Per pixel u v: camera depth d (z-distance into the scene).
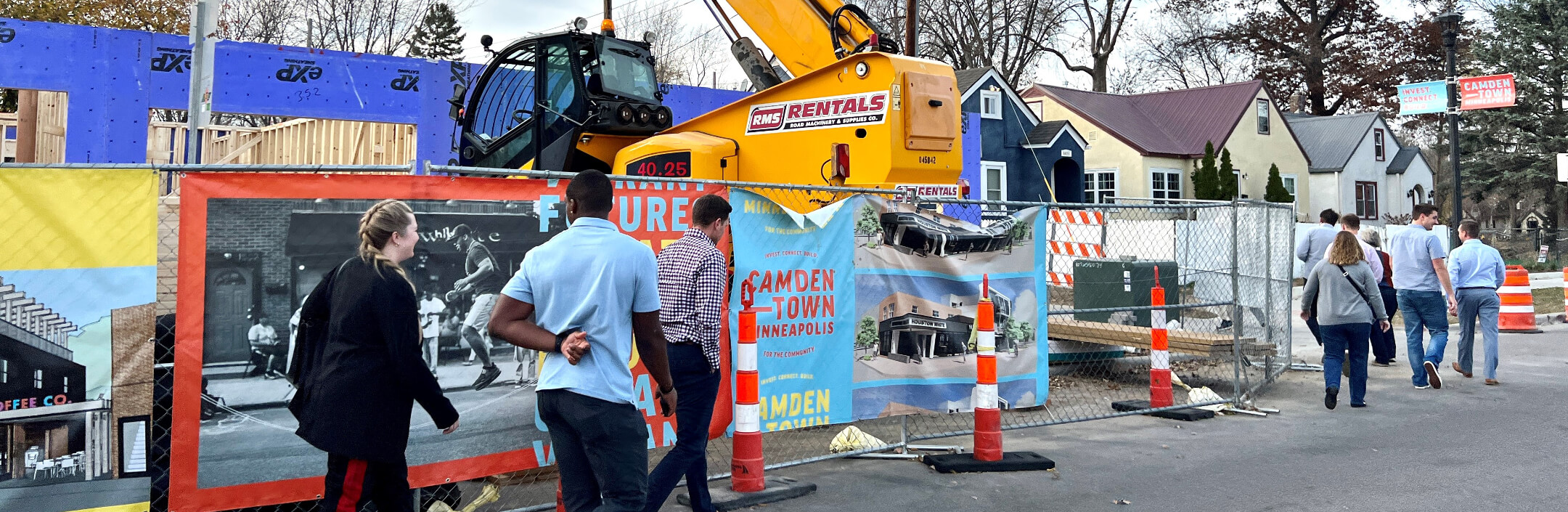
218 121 23.27
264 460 4.33
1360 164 41.88
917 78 7.52
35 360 3.89
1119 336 9.36
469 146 9.71
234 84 13.06
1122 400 8.86
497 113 9.55
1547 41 40.28
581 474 3.79
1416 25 47.19
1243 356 8.52
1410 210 43.75
